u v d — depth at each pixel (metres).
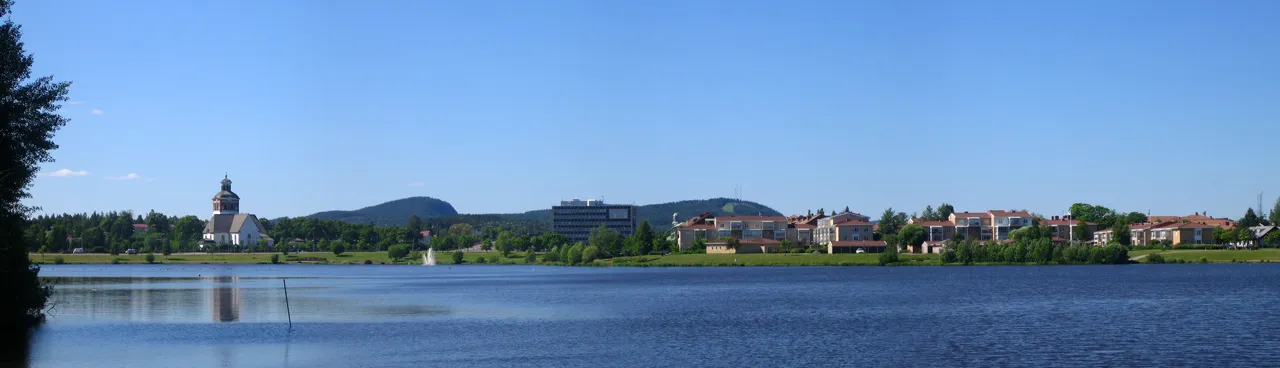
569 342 89.38
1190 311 113.56
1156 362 75.38
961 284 180.25
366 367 74.69
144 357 79.12
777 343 88.06
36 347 84.44
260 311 123.50
